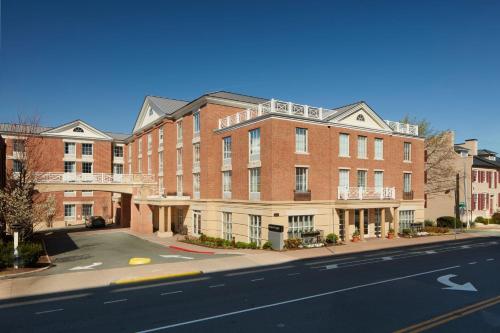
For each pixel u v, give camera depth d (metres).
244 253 23.92
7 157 42.47
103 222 45.72
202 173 33.09
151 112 45.12
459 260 21.55
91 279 16.53
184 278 16.92
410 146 36.16
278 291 14.20
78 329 10.16
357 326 10.30
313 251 24.70
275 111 26.78
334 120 29.73
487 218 50.16
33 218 24.50
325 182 29.12
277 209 26.11
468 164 49.34
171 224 40.25
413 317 11.09
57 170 49.59
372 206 30.31
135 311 11.76
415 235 34.28
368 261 21.20
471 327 10.25
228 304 12.46
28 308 12.22
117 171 56.59
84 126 52.31
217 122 32.91
